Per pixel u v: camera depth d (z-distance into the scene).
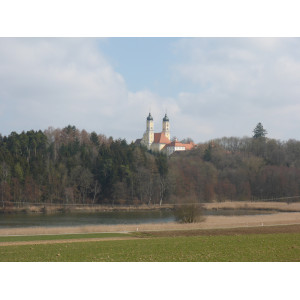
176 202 111.56
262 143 168.62
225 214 87.38
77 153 131.75
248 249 30.41
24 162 115.25
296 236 39.22
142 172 120.94
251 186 134.62
